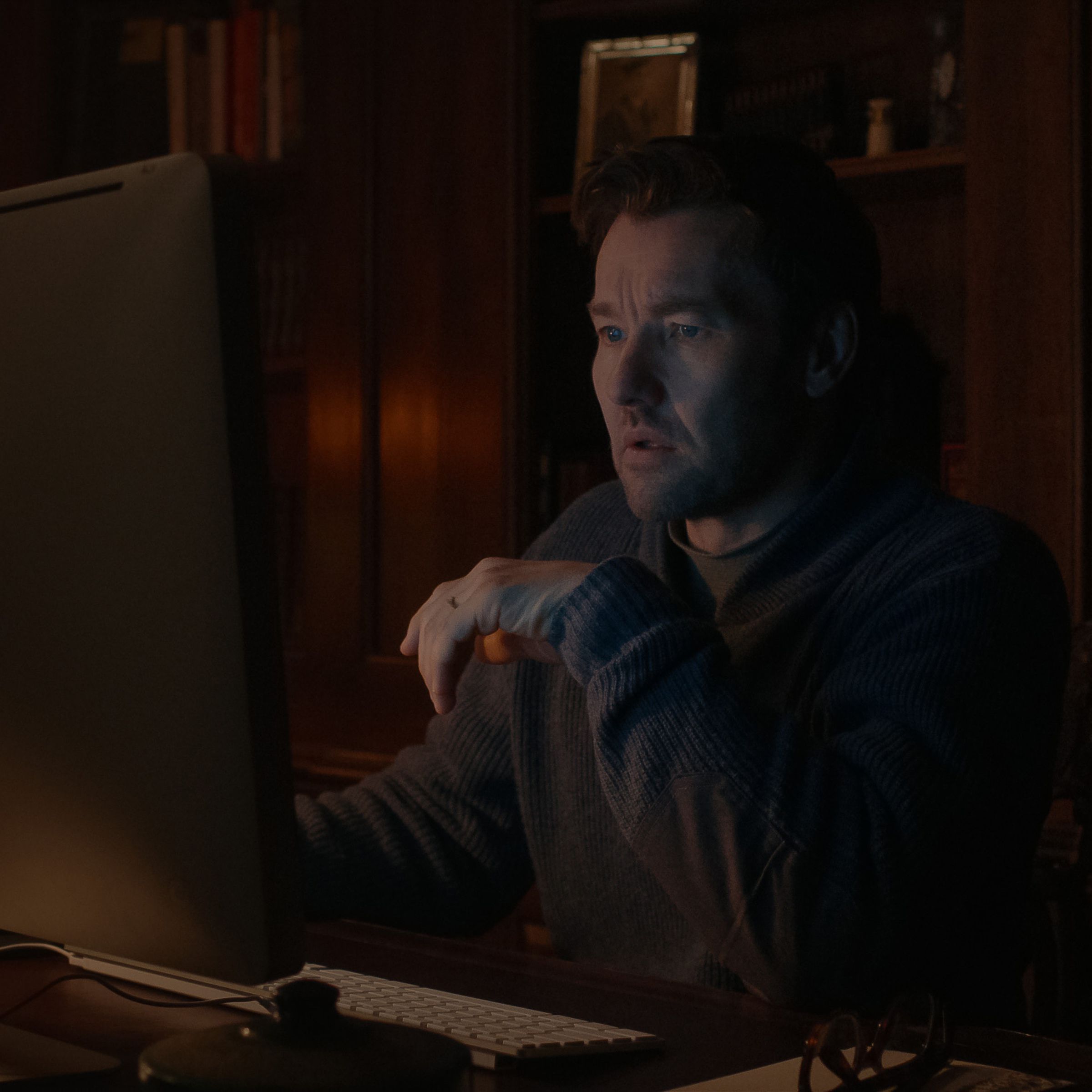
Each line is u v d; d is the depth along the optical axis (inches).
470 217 88.0
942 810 35.7
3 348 24.6
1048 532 69.6
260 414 22.9
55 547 24.3
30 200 24.5
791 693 43.8
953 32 76.3
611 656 36.0
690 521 49.8
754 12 85.9
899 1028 31.3
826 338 46.5
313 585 95.4
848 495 46.1
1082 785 53.7
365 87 92.4
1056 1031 54.6
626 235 44.8
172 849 23.7
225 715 22.9
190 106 104.8
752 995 36.4
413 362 90.7
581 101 86.4
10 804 25.8
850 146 84.4
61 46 109.1
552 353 88.6
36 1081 24.3
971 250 72.1
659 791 35.1
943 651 39.6
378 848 47.7
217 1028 22.5
